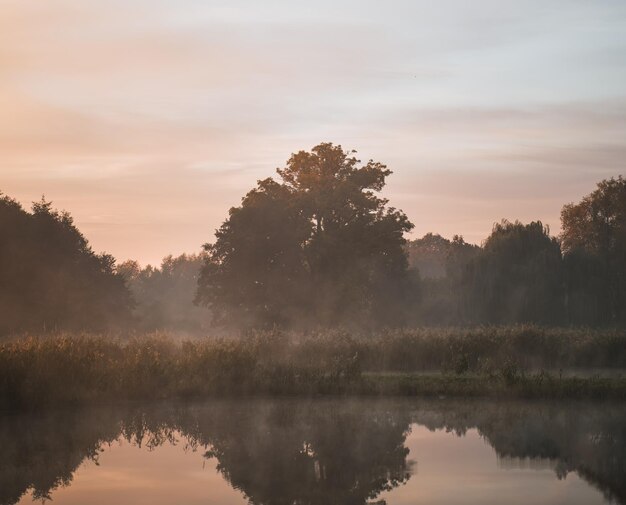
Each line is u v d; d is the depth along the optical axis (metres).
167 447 19.23
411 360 33.97
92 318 64.44
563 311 70.44
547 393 27.11
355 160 78.44
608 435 20.59
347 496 14.69
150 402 26.12
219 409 24.84
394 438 20.30
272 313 69.75
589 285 71.12
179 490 15.20
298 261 73.12
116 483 15.77
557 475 16.25
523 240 73.62
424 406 25.34
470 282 72.25
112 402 26.09
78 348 28.06
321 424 22.20
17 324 58.81
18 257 61.66
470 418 23.14
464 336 35.38
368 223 75.62
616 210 93.88
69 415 23.66
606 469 16.80
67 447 19.19
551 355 35.53
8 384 24.45
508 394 27.25
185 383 27.61
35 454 18.41
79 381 26.08
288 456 18.27
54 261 65.12
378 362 33.84
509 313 70.12
